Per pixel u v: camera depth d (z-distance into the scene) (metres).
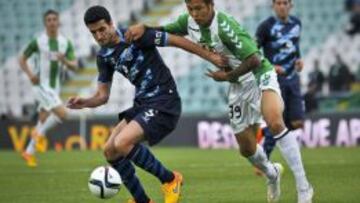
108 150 24.69
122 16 88.88
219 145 64.38
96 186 24.61
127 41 24.67
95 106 26.39
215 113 67.81
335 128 61.84
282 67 38.69
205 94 79.69
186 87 80.75
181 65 82.06
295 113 38.88
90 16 24.39
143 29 24.59
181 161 48.97
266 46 39.06
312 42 81.88
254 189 32.41
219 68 26.64
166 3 88.75
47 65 49.72
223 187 33.41
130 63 25.08
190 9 25.39
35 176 40.56
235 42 25.30
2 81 85.94
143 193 25.34
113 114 73.81
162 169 25.94
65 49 49.91
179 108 25.45
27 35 90.44
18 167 46.94
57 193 32.66
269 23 38.72
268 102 25.70
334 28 82.19
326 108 69.25
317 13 83.50
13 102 84.75
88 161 50.84
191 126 65.44
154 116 24.75
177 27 26.61
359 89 73.56
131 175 25.02
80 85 81.44
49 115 49.66
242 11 85.25
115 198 30.34
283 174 38.22
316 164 43.78
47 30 49.50
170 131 25.34
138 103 25.44
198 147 64.94
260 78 26.31
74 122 67.25
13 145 68.06
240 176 38.16
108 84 26.38
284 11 38.31
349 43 80.62
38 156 56.50
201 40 26.27
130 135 24.41
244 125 27.45
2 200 30.70
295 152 25.02
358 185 32.66
